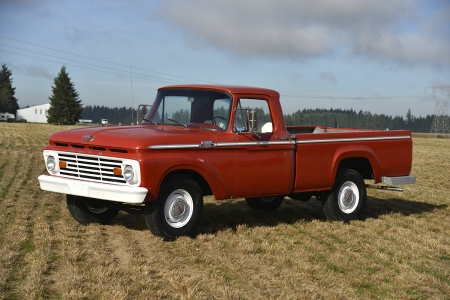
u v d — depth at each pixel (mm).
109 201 6750
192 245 6012
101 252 5605
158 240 6168
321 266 5488
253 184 7012
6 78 103750
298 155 7512
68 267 4969
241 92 6980
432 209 9867
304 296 4500
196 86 7227
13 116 91875
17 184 10906
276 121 7375
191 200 6445
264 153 7113
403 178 8742
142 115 7590
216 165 6594
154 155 5984
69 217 7531
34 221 7145
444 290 5035
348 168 8477
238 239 6453
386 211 9344
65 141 6465
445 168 19859
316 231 7336
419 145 42875
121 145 5953
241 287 4727
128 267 5090
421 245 6719
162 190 6145
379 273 5418
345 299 4605
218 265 5355
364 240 6949
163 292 4426
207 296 4430
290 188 7488
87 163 6262
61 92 79125
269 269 5289
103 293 4270
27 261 5195
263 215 8438
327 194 8141
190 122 7051
